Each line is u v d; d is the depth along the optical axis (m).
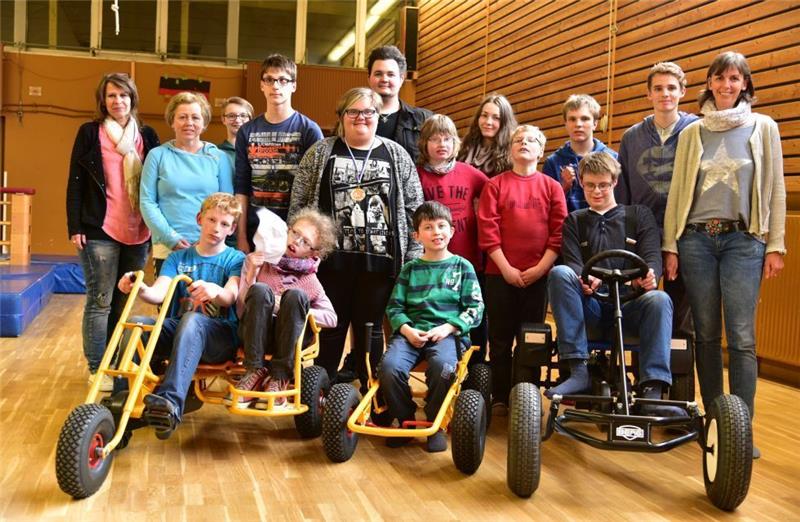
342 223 3.41
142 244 3.93
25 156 10.14
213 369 2.99
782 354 4.84
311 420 3.11
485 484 2.70
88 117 10.27
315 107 10.47
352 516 2.36
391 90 3.93
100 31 10.33
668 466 3.00
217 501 2.44
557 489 2.68
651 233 3.29
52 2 10.18
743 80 3.21
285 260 3.20
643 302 2.99
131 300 2.75
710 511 2.51
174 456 2.89
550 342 3.22
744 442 2.40
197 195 3.63
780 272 4.86
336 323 3.29
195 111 3.63
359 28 11.02
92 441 2.41
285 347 2.93
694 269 3.26
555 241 3.60
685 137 3.32
